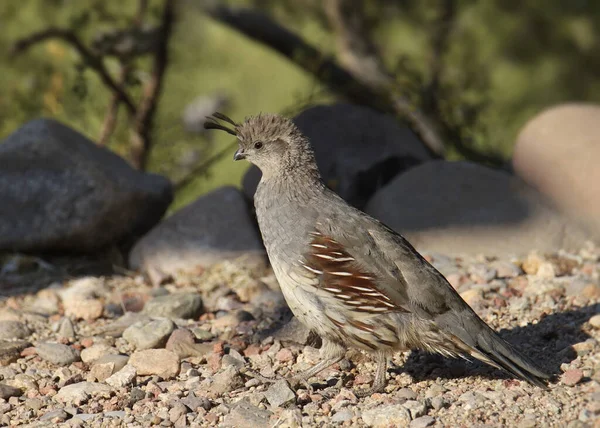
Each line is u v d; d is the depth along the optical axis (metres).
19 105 17.64
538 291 11.53
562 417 8.27
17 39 17.38
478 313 11.00
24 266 13.30
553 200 13.80
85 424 8.64
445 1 18.83
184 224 13.62
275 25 18.81
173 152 18.23
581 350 9.70
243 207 13.86
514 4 19.06
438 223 13.35
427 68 19.09
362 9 19.16
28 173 13.43
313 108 15.83
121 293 12.33
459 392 9.02
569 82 19.95
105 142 17.55
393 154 15.09
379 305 8.99
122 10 18.14
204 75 20.00
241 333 10.77
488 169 13.94
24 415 8.91
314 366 9.39
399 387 9.31
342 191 14.80
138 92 18.61
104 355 10.15
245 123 9.91
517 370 8.82
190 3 17.77
